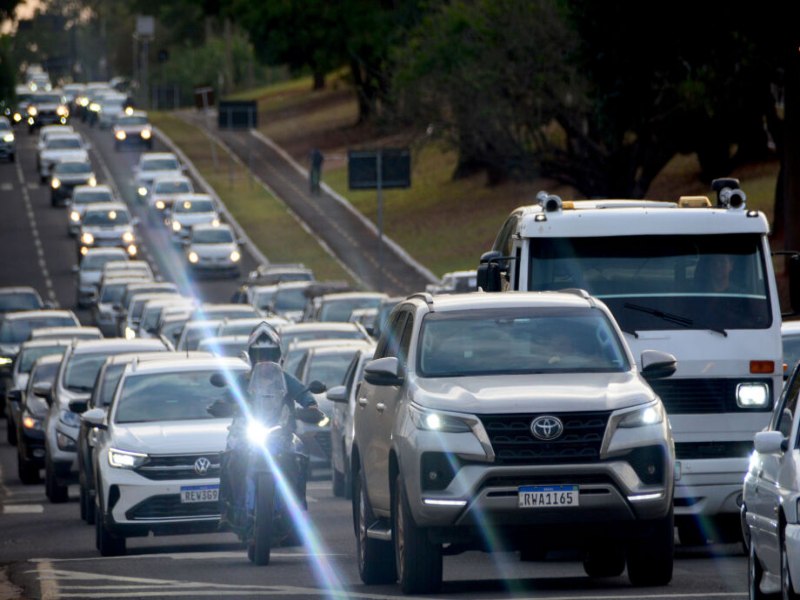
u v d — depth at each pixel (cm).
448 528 3575
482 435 3562
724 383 4612
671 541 3688
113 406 5369
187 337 10494
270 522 4347
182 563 4606
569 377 3741
